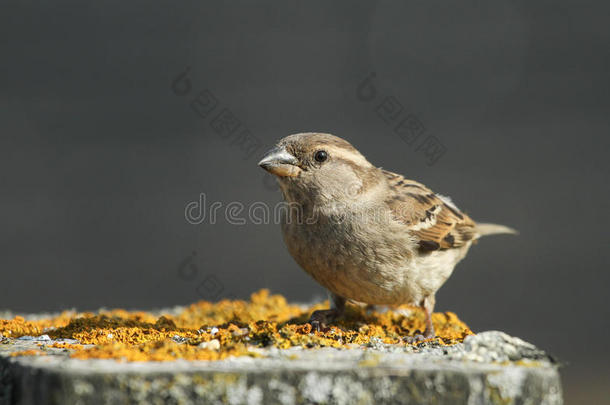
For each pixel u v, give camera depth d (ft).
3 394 16.31
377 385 15.53
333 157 24.03
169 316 26.00
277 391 15.24
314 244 24.13
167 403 14.79
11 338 20.56
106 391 14.60
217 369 15.24
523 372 15.89
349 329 24.08
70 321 22.57
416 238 24.64
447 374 15.66
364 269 23.89
